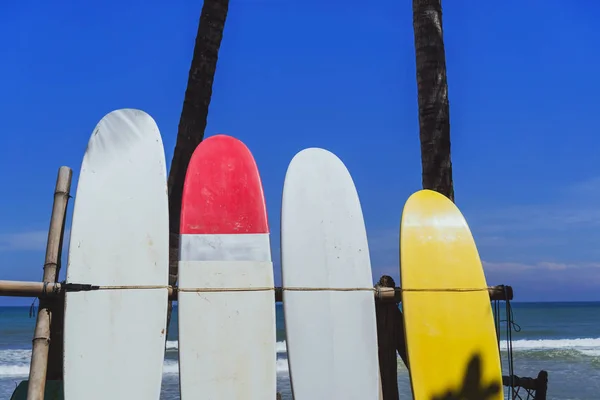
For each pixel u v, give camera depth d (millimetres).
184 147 4793
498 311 3922
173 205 4734
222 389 3451
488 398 3674
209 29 4887
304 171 3982
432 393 3625
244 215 3766
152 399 3402
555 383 12758
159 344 3484
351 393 3625
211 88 4922
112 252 3557
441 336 3734
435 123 4688
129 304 3502
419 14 4828
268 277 3684
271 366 3549
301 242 3799
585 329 30984
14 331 26281
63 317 3518
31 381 3352
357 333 3723
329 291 3748
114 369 3395
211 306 3562
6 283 3318
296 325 3643
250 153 3951
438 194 4164
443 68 4789
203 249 3646
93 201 3615
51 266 3674
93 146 3732
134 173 3740
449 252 3934
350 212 3957
